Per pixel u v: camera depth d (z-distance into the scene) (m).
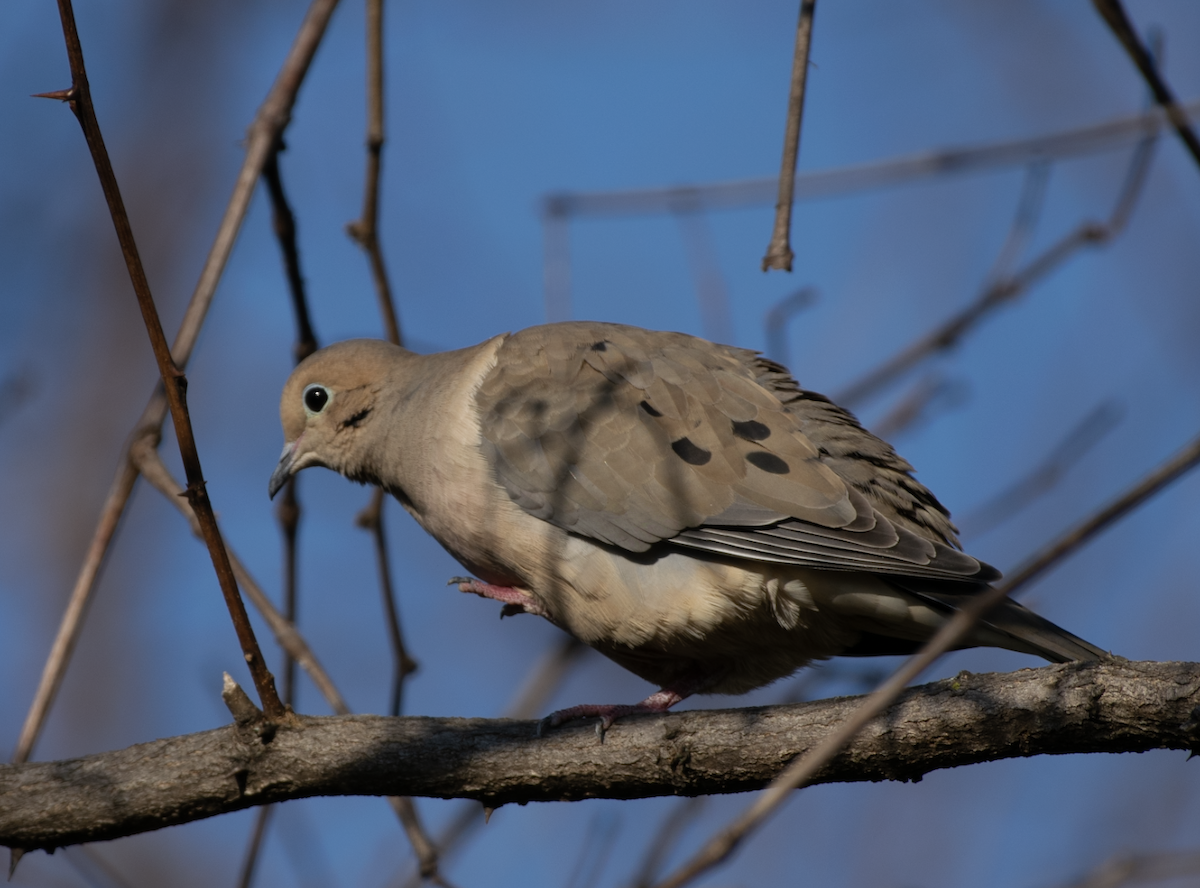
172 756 8.16
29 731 8.81
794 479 9.77
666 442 10.03
